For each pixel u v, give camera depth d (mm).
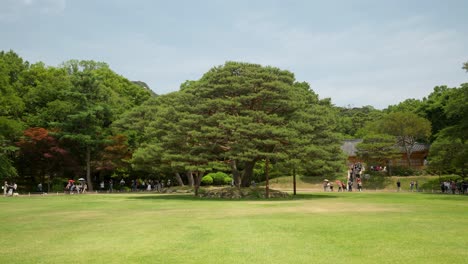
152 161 52188
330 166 42000
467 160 48094
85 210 26172
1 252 12312
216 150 42938
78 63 81500
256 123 37969
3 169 49562
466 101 42625
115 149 58656
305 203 31984
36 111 62906
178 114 42219
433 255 11469
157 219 20406
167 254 11852
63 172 59969
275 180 74562
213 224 18141
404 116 70688
